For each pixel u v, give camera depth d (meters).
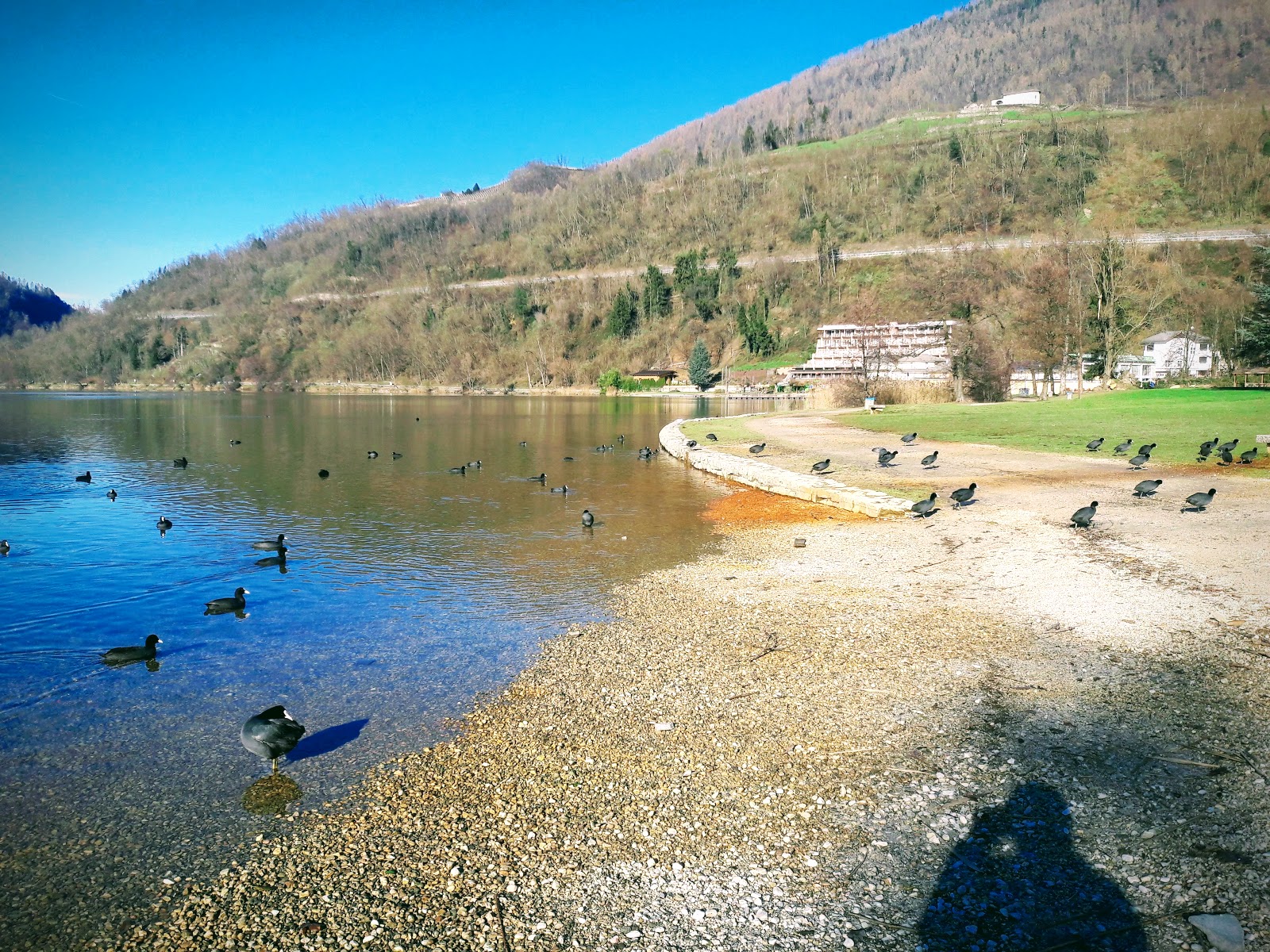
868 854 7.37
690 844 7.60
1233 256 132.50
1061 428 42.22
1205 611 13.34
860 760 9.10
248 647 13.66
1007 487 26.56
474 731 10.20
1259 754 8.63
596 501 29.39
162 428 68.88
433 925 6.54
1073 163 187.12
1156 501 22.73
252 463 42.69
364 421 78.69
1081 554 17.59
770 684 11.42
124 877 7.29
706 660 12.51
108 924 6.63
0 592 17.20
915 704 10.51
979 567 17.27
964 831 7.64
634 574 18.39
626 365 175.88
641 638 13.73
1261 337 64.88
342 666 12.71
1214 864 6.88
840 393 81.44
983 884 6.86
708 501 29.06
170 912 6.78
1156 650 11.82
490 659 12.87
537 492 31.72
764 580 17.44
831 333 140.38
